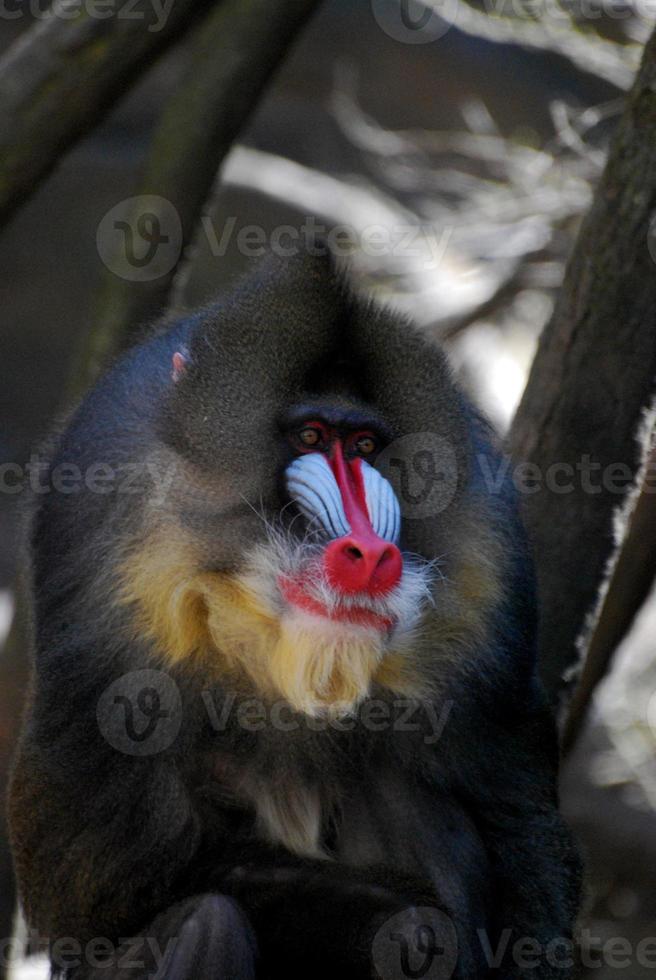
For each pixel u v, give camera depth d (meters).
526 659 6.27
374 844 6.24
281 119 24.31
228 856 5.96
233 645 5.70
